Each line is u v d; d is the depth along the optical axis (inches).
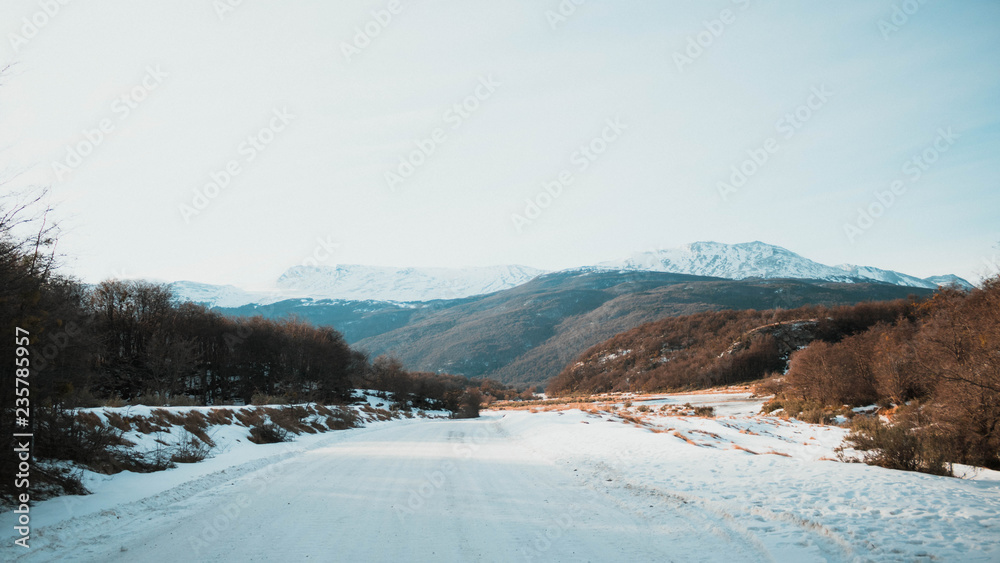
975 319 709.9
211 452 539.5
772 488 307.1
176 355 1386.6
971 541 203.0
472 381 5295.3
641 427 816.9
